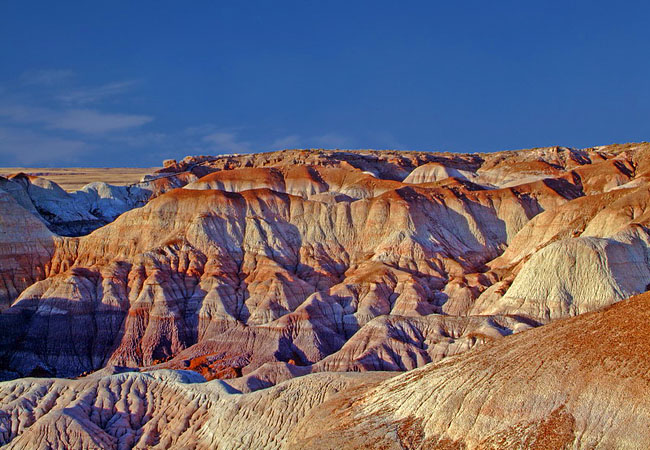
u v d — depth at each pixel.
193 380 102.62
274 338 147.50
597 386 57.19
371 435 65.19
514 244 188.50
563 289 133.25
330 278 183.25
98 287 175.62
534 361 62.44
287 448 73.31
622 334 61.00
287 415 83.44
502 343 69.12
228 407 89.69
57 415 92.44
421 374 70.94
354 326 156.12
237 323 161.88
